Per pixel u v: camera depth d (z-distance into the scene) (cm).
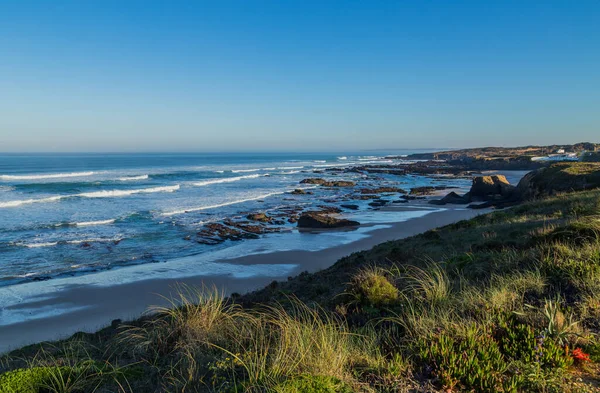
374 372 386
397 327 505
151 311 1330
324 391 326
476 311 503
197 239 2698
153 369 455
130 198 4738
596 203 1359
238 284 1736
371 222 3347
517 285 578
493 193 4559
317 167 12744
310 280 1148
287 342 431
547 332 417
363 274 783
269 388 337
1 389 377
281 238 2758
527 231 1069
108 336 848
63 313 1433
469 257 835
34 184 5675
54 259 2189
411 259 1085
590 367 376
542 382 348
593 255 626
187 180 7188
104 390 404
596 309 477
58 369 408
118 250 2397
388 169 10925
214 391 365
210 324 539
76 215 3522
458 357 386
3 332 1274
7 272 1950
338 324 557
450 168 11094
